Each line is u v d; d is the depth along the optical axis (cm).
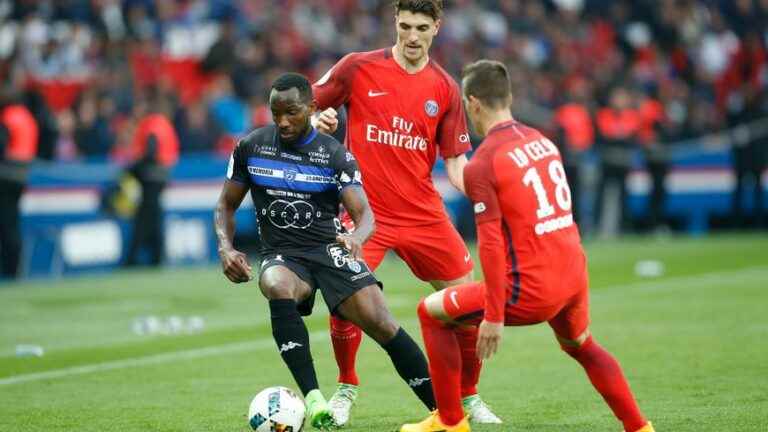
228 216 2394
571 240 2116
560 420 2409
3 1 7225
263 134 2364
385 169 2625
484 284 2122
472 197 2066
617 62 8319
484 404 2441
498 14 8350
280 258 2347
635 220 7512
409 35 2561
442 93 2638
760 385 2753
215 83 6756
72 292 5100
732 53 8362
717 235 7319
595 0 9031
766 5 8688
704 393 2669
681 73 8519
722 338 3503
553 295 2073
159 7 7481
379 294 2322
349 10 7981
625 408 2116
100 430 2383
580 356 2153
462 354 2372
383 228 2628
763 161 7400
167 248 6191
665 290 4816
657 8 8775
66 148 6450
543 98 7288
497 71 2130
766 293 4638
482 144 2094
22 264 5812
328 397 2767
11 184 5584
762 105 7431
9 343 3728
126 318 4291
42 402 2709
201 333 3881
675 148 7419
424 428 2178
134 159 5941
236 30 7562
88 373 3130
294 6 7875
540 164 2095
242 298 4850
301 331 2255
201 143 6397
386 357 3325
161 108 6181
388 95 2622
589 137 6981
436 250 2639
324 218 2369
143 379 3019
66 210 5938
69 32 7144
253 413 2180
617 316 4069
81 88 6712
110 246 6075
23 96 6100
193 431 2356
